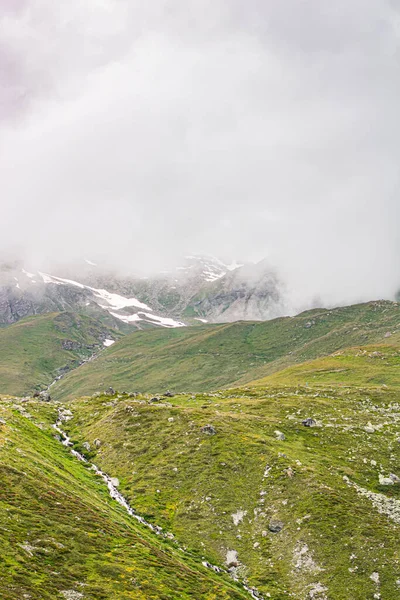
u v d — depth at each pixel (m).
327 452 113.88
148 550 71.31
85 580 56.38
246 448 110.62
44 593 49.47
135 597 55.59
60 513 71.44
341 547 78.56
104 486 99.81
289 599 70.81
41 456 99.19
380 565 74.31
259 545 83.00
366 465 107.69
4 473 77.50
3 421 118.69
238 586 72.88
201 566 75.94
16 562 54.09
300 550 79.56
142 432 123.25
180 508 93.06
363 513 85.88
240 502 93.62
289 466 101.25
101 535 69.81
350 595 70.25
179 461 107.88
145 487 99.38
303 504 89.38
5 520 63.09
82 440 126.38
